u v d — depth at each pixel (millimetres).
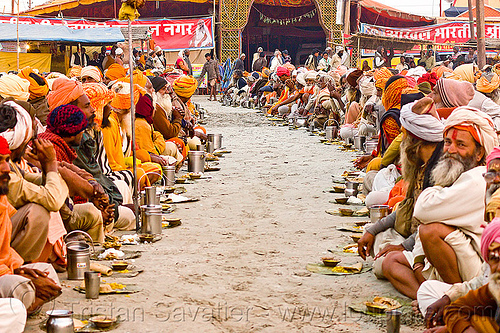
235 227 6266
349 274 4770
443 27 35688
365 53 36344
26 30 25188
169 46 35062
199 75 35312
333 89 14172
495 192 3424
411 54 34469
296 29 41500
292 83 18609
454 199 3842
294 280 4641
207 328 3748
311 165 10320
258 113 21375
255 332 3699
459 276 3941
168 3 37188
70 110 5109
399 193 5664
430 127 4344
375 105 10289
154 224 5836
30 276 3863
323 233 6020
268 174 9469
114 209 5902
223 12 36844
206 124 17672
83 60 28375
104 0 35062
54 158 4258
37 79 6969
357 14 38062
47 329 3480
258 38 41812
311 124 15250
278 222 6473
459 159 3918
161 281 4602
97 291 4227
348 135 12453
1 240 3793
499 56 27781
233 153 11898
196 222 6480
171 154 9133
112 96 6477
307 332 3709
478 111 3918
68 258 4605
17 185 4113
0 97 6266
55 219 4551
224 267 4957
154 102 8953
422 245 3994
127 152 7375
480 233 3875
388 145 6551
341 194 7953
